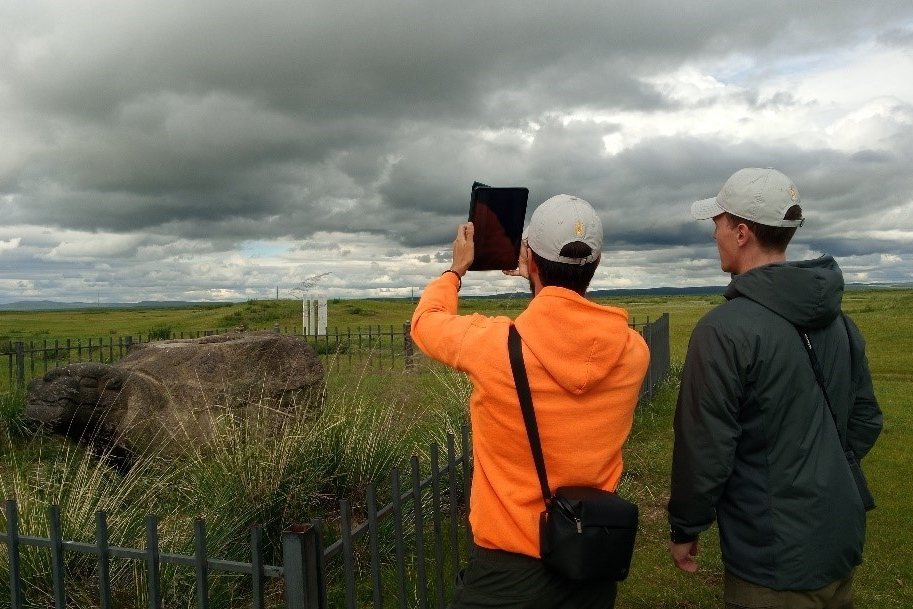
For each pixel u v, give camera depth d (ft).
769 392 6.17
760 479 6.26
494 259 6.46
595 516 5.24
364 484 15.12
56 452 18.71
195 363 19.40
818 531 6.12
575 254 5.53
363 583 12.20
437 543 9.23
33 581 10.64
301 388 21.27
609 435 5.64
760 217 6.59
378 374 26.94
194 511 13.01
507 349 5.45
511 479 5.61
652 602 12.78
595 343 5.39
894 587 13.46
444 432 17.17
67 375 18.54
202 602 6.71
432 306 6.15
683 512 6.49
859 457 7.33
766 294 6.37
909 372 48.57
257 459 13.98
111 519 11.93
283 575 6.31
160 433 18.35
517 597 5.61
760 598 6.23
